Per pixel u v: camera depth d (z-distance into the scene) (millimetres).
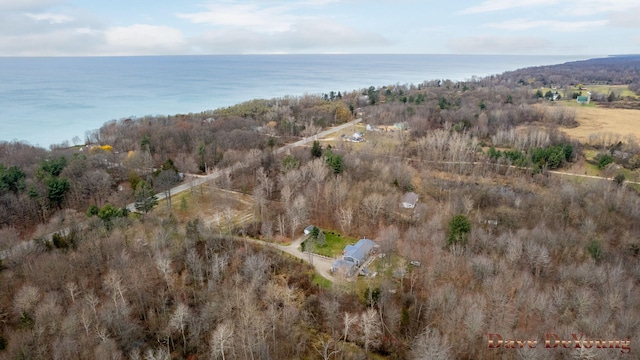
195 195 122375
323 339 71562
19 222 103500
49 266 79062
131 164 132125
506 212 105000
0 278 78250
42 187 108312
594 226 98312
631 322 64312
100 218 95250
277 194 122562
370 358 67938
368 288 79938
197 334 70500
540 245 87438
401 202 111312
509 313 67062
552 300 70875
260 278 79938
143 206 104562
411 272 84938
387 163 133000
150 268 83312
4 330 69875
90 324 68500
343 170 126125
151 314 75438
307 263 90750
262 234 102812
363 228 105375
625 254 92062
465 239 87625
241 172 135125
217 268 81875
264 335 68312
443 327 68688
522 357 58844
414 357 65438
